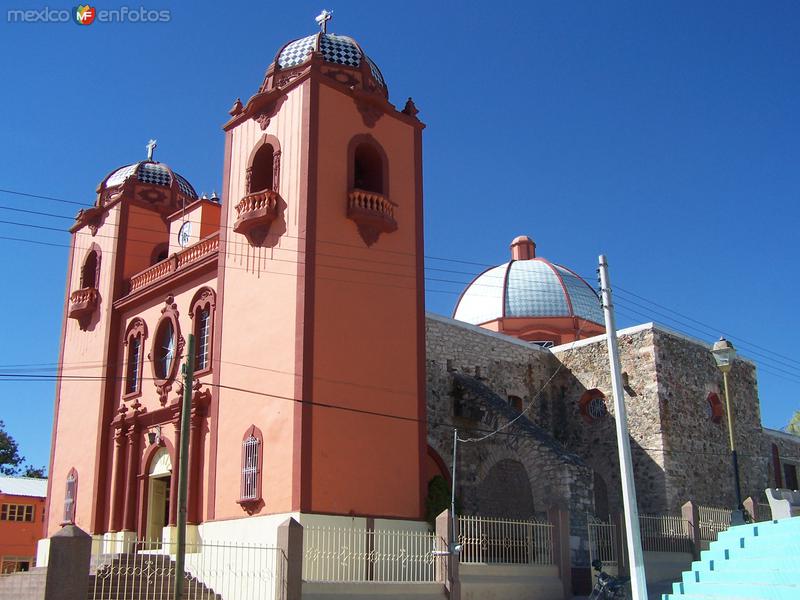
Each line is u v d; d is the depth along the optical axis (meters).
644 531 23.95
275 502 20.80
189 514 23.45
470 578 19.86
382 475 21.97
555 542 22.50
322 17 26.08
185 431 16.03
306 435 20.67
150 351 27.66
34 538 41.81
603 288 17.02
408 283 24.36
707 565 18.36
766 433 39.91
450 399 28.67
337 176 23.41
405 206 25.05
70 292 32.56
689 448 30.48
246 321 23.41
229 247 24.75
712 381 32.91
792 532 17.80
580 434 32.09
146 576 21.23
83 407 29.89
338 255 22.80
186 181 33.97
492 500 28.28
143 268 30.98
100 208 32.06
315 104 23.41
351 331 22.48
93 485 27.92
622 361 31.47
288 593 16.61
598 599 20.14
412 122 26.11
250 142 25.08
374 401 22.42
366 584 17.91
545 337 39.22
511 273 41.66
